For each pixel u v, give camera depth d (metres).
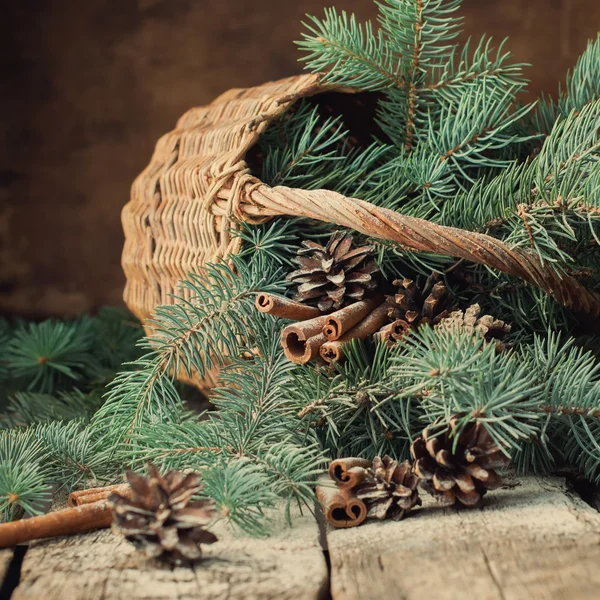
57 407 1.03
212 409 1.08
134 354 1.18
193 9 1.44
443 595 0.69
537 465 0.84
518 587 0.69
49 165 1.47
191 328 0.87
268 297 0.83
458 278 0.91
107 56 1.45
